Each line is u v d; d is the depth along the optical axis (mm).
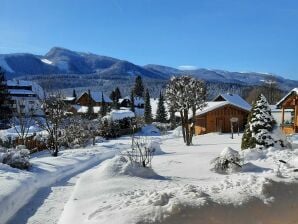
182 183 10672
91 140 32812
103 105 73375
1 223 7602
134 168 11812
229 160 12734
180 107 32375
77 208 7883
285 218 7352
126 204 6980
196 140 35750
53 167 13969
